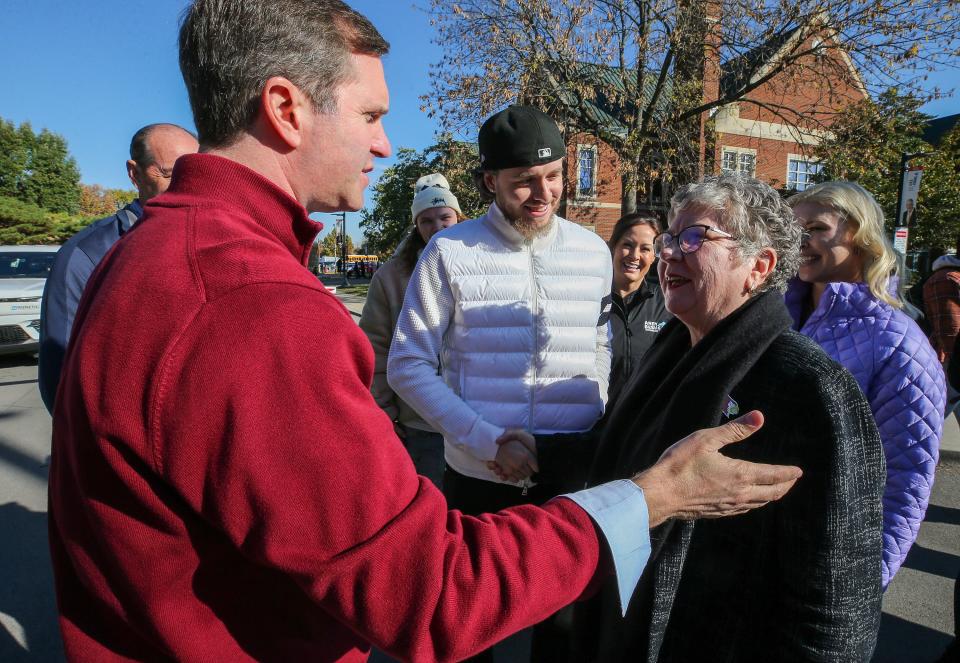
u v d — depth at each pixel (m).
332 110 0.81
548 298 1.82
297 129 0.80
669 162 11.42
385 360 2.49
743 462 0.89
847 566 1.06
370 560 0.64
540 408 1.83
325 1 0.82
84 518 0.70
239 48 0.77
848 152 10.48
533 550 0.71
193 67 0.80
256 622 0.71
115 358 0.63
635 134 11.05
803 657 1.08
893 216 13.77
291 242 0.81
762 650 1.16
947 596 2.66
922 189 13.86
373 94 0.86
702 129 11.88
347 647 0.79
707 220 1.23
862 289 1.72
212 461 0.61
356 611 0.65
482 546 0.70
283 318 0.64
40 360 1.99
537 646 1.92
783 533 1.10
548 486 1.85
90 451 0.66
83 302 0.80
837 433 1.05
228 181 0.77
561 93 10.90
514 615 0.68
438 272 1.85
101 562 0.69
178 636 0.67
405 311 1.86
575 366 1.85
